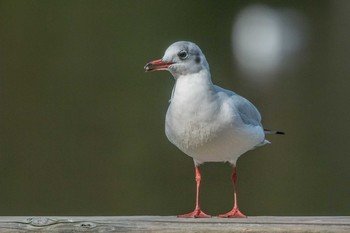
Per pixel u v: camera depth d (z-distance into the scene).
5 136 16.94
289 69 17.69
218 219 7.51
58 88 17.52
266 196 15.62
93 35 18.12
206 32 18.39
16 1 18.17
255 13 18.25
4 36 17.95
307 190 15.84
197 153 8.90
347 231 7.13
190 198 15.38
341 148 16.64
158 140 16.50
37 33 18.06
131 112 17.02
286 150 16.50
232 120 8.63
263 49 17.92
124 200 15.79
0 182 16.20
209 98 8.62
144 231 7.21
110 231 7.23
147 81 17.19
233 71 17.97
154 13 18.48
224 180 15.21
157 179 15.86
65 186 16.19
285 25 17.97
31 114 17.22
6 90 17.47
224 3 18.45
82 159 16.50
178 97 8.68
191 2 18.52
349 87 17.47
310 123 17.11
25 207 15.88
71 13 18.30
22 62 17.78
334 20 18.00
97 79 17.67
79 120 17.11
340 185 16.06
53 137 16.94
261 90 17.64
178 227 7.22
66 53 17.91
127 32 18.25
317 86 17.55
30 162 16.56
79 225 7.25
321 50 17.84
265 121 17.30
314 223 7.19
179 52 8.72
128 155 16.42
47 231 7.25
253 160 15.91
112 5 18.39
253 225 7.19
